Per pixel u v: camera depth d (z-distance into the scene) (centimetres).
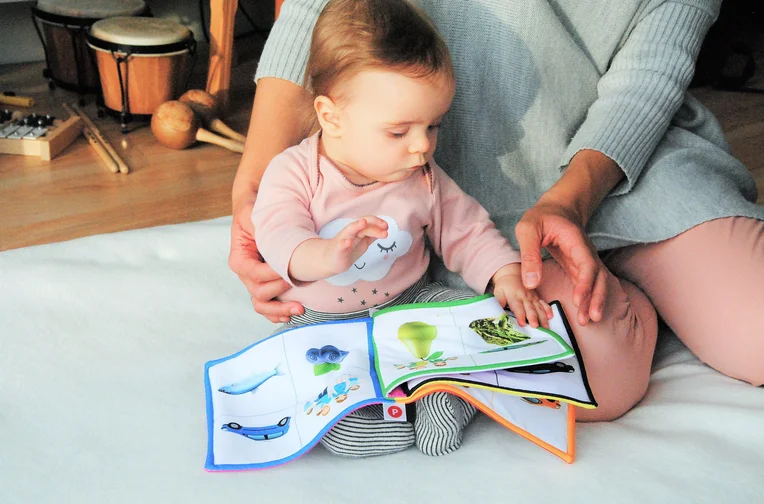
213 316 125
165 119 215
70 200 187
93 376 110
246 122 239
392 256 106
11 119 216
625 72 118
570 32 120
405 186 107
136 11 244
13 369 110
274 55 118
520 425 92
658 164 116
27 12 266
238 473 92
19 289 125
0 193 188
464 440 99
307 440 91
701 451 94
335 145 104
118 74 222
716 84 275
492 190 122
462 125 118
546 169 122
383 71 96
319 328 104
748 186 126
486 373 94
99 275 129
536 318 101
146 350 116
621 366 103
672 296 112
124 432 100
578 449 96
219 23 229
